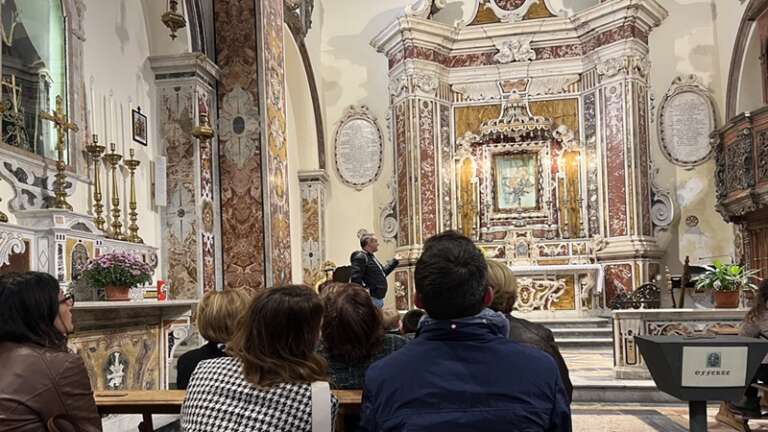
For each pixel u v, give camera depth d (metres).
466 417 1.75
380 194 14.82
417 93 13.89
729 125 11.19
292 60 13.65
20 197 5.73
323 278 12.57
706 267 8.70
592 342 11.38
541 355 1.88
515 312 13.54
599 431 6.20
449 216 14.25
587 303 13.30
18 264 5.03
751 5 12.08
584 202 13.84
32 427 2.24
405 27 13.80
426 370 1.83
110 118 7.11
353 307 3.04
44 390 2.26
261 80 8.09
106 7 7.14
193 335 7.65
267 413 2.17
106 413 3.25
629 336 8.12
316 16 14.96
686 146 13.72
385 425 1.80
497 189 14.35
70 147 6.44
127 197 7.32
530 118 14.13
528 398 1.78
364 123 15.00
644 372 8.01
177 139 7.84
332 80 15.25
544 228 13.95
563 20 13.94
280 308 2.26
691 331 7.92
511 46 14.26
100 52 7.02
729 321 7.81
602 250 13.30
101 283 5.51
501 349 1.86
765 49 11.88
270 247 7.97
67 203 5.89
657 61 14.05
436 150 14.08
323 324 3.06
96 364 5.27
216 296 3.34
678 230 13.59
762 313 5.41
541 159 14.17
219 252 8.03
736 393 2.55
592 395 7.73
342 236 14.88
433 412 1.77
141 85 7.72
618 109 13.23
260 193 8.03
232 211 8.05
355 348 3.04
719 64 13.72
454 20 14.97
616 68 13.25
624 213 13.11
